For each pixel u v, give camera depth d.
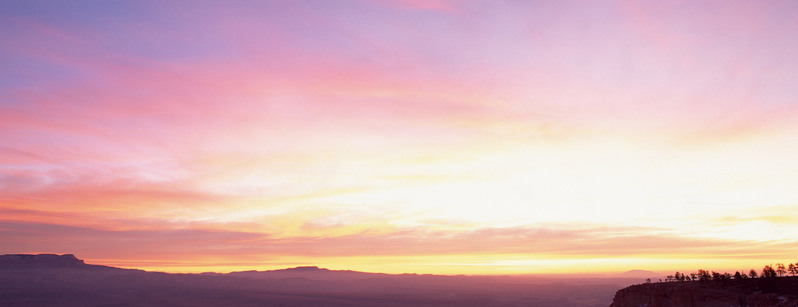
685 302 70.38
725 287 71.25
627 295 83.88
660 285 78.81
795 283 65.94
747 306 63.50
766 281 69.56
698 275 81.19
